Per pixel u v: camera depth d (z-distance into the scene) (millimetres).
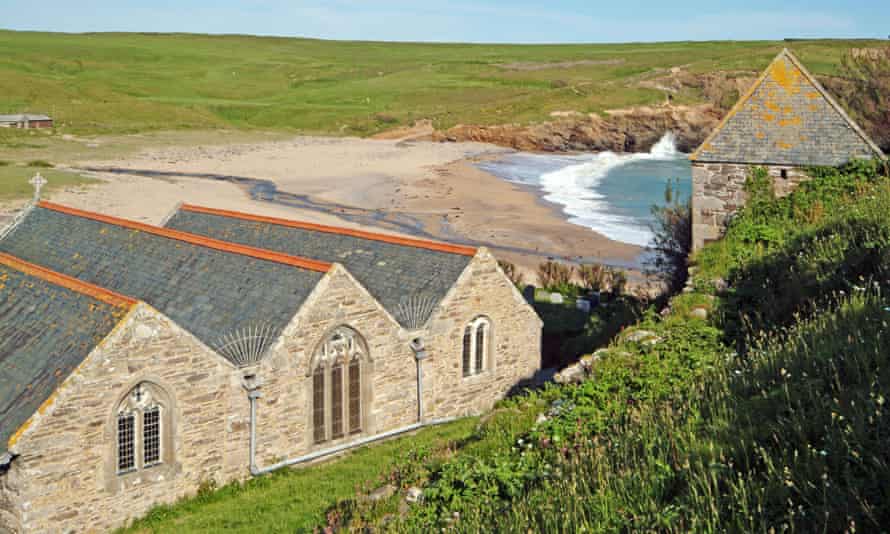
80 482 20047
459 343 28438
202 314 26281
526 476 13508
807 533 8336
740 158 28562
